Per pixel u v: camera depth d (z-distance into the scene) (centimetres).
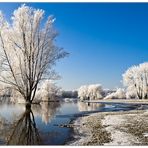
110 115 2784
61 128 1925
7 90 3884
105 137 1498
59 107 4734
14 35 3641
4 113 3131
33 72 3809
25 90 3825
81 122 2247
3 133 1736
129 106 5178
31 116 2820
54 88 7100
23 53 3694
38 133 1719
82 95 13875
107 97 12862
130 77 9162
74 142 1405
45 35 3769
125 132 1641
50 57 3825
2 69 3638
